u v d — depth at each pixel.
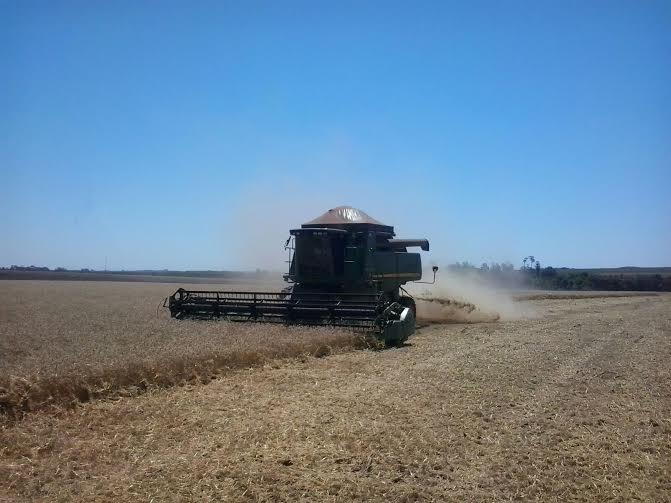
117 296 44.22
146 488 7.08
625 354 16.98
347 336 17.45
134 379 11.80
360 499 6.91
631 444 8.91
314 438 8.90
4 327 19.06
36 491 6.96
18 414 9.66
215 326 19.02
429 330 23.39
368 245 22.09
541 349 17.70
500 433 9.28
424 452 8.34
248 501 6.82
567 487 7.33
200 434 9.08
